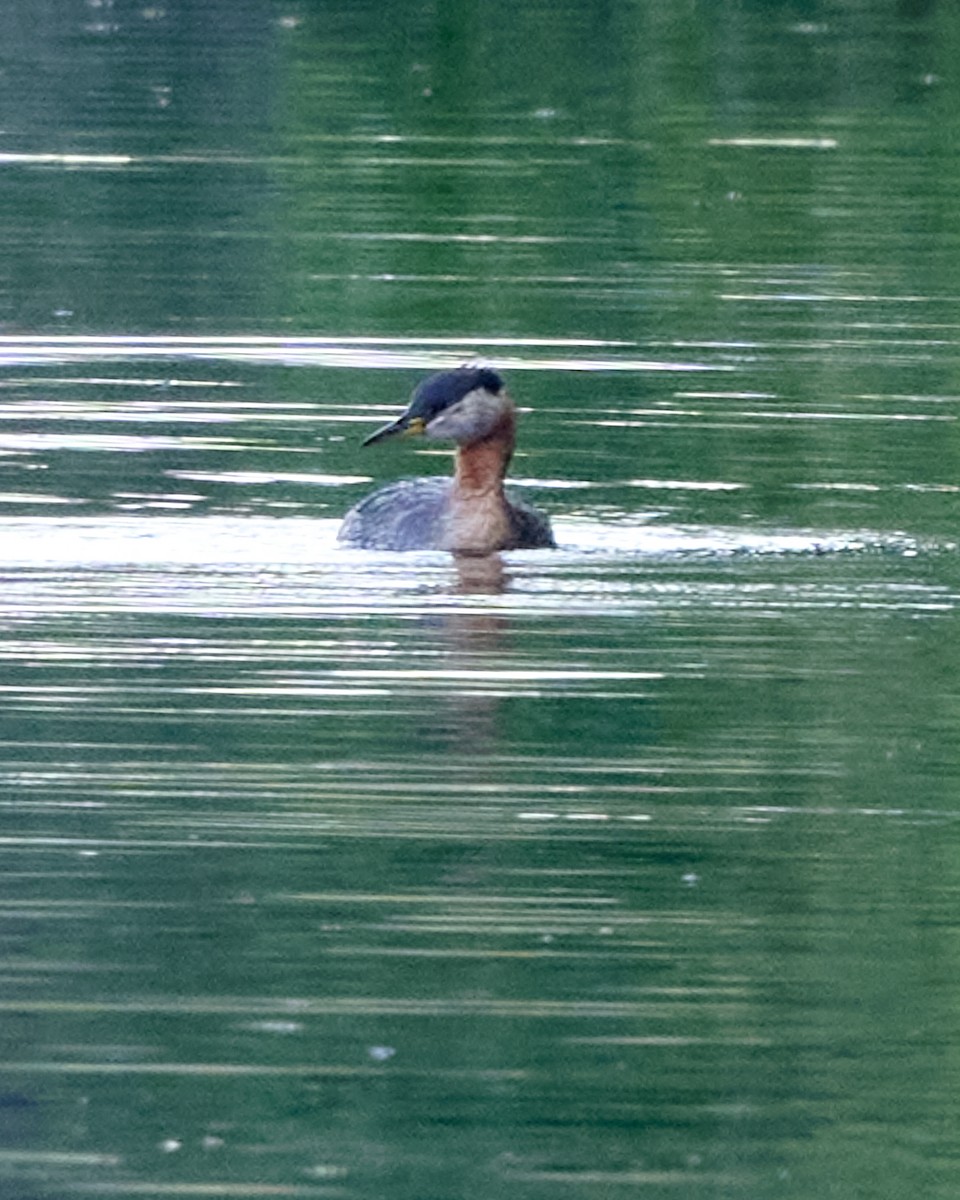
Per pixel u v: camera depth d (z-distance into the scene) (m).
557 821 13.31
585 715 14.62
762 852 13.01
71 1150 10.47
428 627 16.08
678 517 18.83
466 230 28.89
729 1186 10.27
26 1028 11.34
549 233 28.77
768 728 14.55
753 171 32.09
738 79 38.41
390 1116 10.72
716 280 26.64
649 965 11.95
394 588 16.92
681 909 12.45
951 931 12.25
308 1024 11.42
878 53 40.59
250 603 16.50
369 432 21.12
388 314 25.09
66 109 35.62
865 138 34.22
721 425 21.38
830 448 20.67
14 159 32.47
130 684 14.95
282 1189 10.24
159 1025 11.31
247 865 12.78
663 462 20.34
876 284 26.52
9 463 19.83
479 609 16.41
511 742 14.27
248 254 27.62
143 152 32.94
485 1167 10.38
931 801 13.64
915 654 15.69
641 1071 11.12
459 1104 10.81
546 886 12.66
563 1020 11.45
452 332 24.39
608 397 22.22
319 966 11.89
